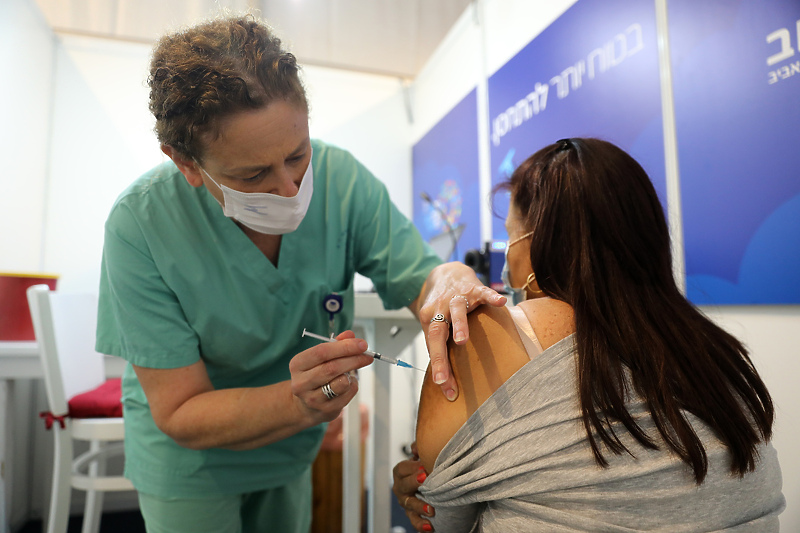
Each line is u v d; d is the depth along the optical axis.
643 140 1.72
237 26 0.71
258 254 0.93
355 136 3.56
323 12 2.82
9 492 1.99
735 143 1.40
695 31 1.52
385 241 1.08
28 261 2.54
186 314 0.91
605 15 1.90
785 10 1.27
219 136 0.68
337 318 1.06
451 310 0.64
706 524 0.52
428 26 3.06
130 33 2.83
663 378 0.55
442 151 3.23
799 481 1.27
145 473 0.98
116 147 2.91
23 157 2.48
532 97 2.35
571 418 0.54
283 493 1.14
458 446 0.59
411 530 2.25
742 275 1.38
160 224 0.89
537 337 0.61
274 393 0.79
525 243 0.78
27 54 2.49
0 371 1.88
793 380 1.29
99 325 0.93
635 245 0.63
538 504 0.54
